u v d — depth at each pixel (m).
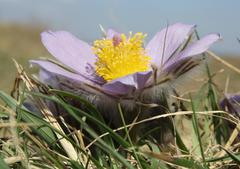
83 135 0.31
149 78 0.31
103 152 0.31
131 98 0.32
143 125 0.32
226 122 0.34
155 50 0.34
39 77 0.33
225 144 0.33
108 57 0.33
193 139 0.33
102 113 0.32
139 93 0.32
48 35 0.34
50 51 0.33
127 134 0.31
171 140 0.33
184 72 0.32
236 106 0.34
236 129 0.32
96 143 0.30
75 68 0.33
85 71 0.33
